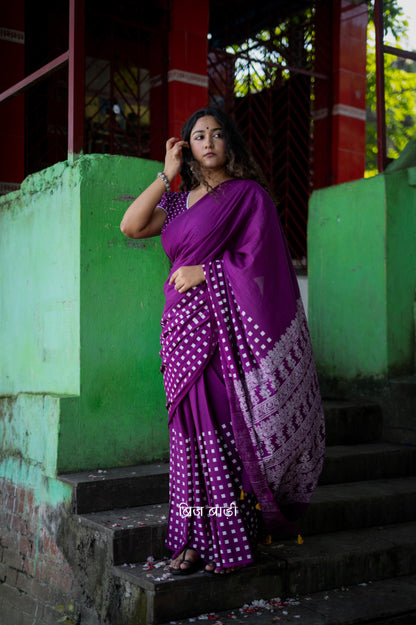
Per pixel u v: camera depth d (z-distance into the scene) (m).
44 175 3.65
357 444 4.29
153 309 3.47
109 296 3.36
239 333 2.55
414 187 4.61
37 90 6.35
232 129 2.72
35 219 3.76
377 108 4.71
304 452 2.67
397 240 4.53
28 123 6.24
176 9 6.59
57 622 3.07
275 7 7.68
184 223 2.63
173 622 2.52
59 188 3.50
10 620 3.48
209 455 2.57
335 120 7.51
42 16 6.45
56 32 6.52
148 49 7.22
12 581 3.56
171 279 2.63
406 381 4.35
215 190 2.63
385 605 2.77
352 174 7.62
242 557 2.57
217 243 2.61
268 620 2.57
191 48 6.70
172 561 2.68
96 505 3.04
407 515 3.60
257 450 2.54
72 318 3.34
